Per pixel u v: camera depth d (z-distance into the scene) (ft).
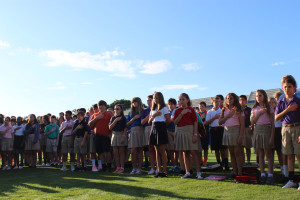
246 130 22.97
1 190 16.61
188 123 18.28
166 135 19.31
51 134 31.86
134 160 21.99
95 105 27.55
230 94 17.28
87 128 25.39
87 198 13.48
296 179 15.49
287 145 14.49
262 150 16.65
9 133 30.45
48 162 33.81
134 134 22.02
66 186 17.13
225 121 17.61
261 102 16.69
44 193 15.25
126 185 16.39
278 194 12.78
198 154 20.16
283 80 14.83
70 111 28.12
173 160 23.36
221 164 22.63
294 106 14.10
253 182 15.58
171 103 23.65
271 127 16.28
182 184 16.01
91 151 25.13
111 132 25.46
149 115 20.81
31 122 31.14
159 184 16.28
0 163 38.52
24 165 34.37
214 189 14.40
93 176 21.03
